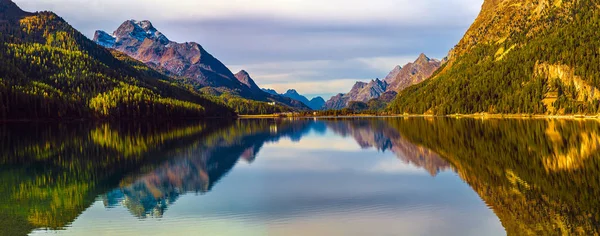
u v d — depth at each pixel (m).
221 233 42.09
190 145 120.19
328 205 51.44
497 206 48.81
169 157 94.06
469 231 41.34
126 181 66.56
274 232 42.19
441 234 40.72
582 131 131.62
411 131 161.25
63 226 44.41
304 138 145.75
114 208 50.81
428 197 53.91
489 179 62.38
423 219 45.28
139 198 55.47
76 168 78.62
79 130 181.25
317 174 72.19
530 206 48.47
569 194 52.12
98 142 126.06
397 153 96.25
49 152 101.56
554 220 43.16
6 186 62.94
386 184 62.31
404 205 50.66
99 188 61.53
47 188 61.56
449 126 182.88
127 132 171.50
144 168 78.81
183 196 56.47
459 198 52.84
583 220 42.97
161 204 52.44
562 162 73.69
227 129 199.25
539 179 60.91
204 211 49.41
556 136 116.62
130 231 42.75
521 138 114.88
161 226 44.22
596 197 50.72
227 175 71.75
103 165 82.06
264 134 165.25
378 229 42.59
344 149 108.94
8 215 48.03
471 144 105.69
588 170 66.00
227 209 50.12
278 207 50.78
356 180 65.94
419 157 87.69
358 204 51.62
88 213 48.69
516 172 66.56
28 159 89.69
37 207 51.34
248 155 98.44
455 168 72.56
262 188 61.00
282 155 98.06
